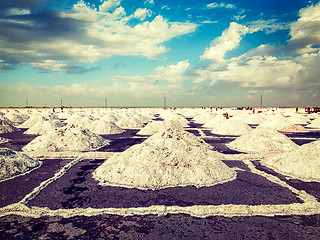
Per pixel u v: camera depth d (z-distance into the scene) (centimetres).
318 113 4416
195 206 645
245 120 3344
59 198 714
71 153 1332
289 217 600
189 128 2766
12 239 496
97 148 1537
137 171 878
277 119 2631
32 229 539
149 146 1030
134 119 3070
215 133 2323
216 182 861
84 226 553
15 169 968
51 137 1566
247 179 898
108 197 722
